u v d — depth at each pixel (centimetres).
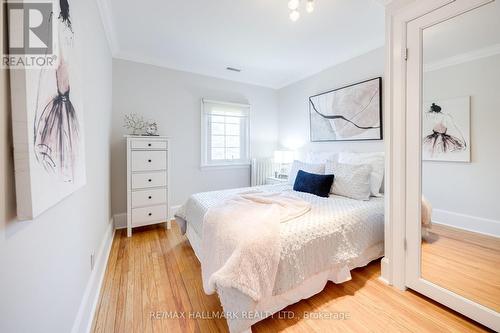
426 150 153
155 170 283
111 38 252
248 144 404
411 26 150
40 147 66
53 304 84
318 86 348
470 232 149
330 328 129
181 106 341
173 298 157
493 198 140
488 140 141
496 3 123
